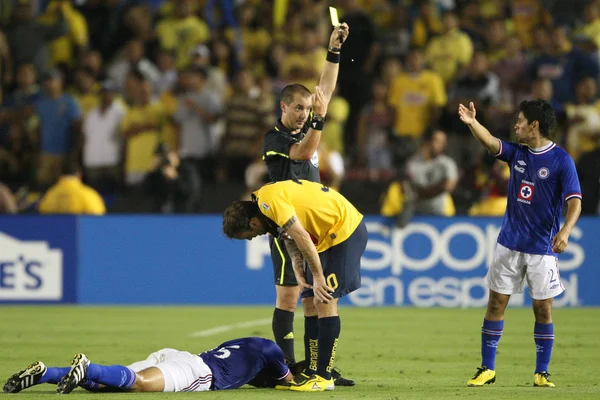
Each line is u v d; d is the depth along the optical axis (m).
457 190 57.94
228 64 66.62
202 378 23.70
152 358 24.08
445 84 64.31
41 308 50.44
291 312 27.81
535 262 25.69
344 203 24.47
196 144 60.62
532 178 25.64
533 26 69.62
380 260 52.78
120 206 59.22
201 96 60.66
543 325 26.05
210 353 24.34
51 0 73.12
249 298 52.72
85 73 65.56
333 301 24.50
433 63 64.56
